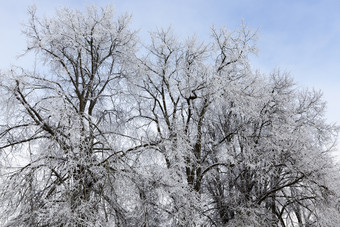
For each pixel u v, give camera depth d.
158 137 11.50
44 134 10.25
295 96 16.56
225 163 13.54
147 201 9.37
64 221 7.55
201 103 15.35
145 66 14.29
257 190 14.69
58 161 8.84
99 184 8.87
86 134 9.30
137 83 14.29
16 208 8.23
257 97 14.09
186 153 12.11
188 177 12.96
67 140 8.84
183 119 14.31
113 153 9.57
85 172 8.42
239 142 14.83
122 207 9.34
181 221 9.83
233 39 14.59
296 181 13.13
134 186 9.38
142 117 14.80
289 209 15.69
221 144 15.29
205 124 15.70
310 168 13.45
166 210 9.96
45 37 11.41
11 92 10.13
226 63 14.33
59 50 12.49
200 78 13.67
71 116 8.93
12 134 10.53
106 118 14.44
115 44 12.80
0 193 8.29
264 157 13.93
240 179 14.99
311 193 13.30
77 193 8.13
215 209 14.69
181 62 14.39
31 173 8.38
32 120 10.21
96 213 8.12
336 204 12.69
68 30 12.12
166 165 11.56
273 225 14.03
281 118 15.06
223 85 13.16
